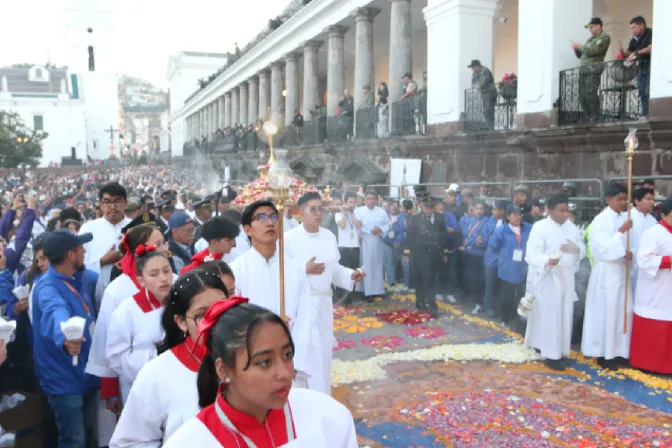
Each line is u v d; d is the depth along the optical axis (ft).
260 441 5.24
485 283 27.58
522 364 20.83
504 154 37.76
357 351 22.91
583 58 32.58
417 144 46.21
